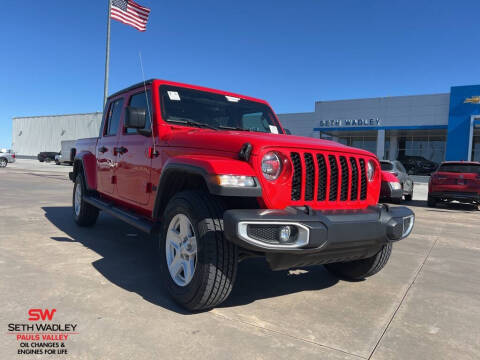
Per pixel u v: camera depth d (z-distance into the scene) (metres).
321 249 2.60
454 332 2.74
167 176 3.16
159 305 2.96
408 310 3.12
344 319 2.89
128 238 5.27
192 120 3.87
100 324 2.59
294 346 2.41
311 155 2.94
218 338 2.46
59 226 5.96
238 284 3.62
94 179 5.39
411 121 29.69
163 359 2.18
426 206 11.92
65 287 3.25
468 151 27.58
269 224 2.45
